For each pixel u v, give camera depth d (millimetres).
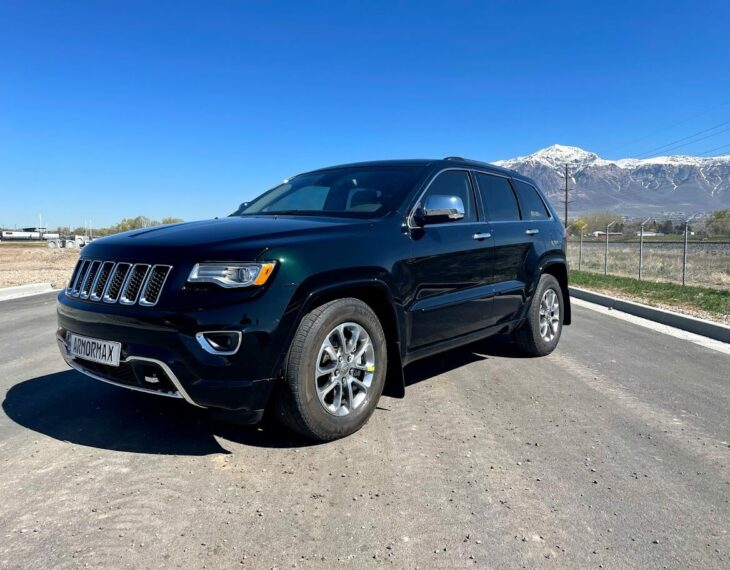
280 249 3277
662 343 7098
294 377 3299
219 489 2951
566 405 4461
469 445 3605
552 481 3115
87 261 3727
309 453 3430
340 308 3506
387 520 2676
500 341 7008
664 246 40781
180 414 4047
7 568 2250
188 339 3057
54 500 2805
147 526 2582
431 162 4875
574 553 2432
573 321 8961
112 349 3312
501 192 5648
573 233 67500
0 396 4465
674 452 3549
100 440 3574
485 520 2689
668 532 2615
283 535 2535
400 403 4449
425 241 4270
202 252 3199
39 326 8172
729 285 15094
